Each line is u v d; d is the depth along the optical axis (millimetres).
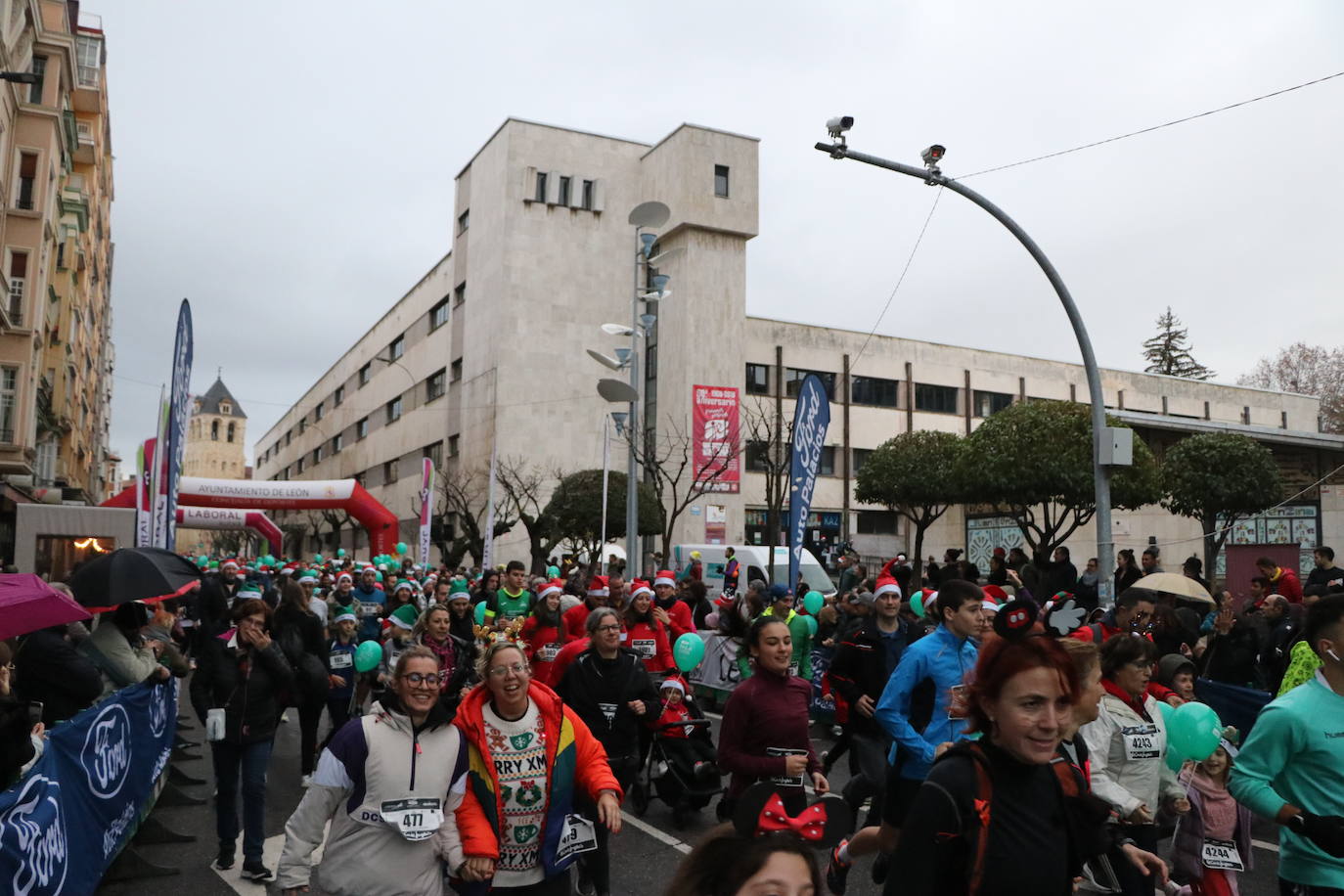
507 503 45062
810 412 11578
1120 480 26672
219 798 7230
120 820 6949
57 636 6723
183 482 37062
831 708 12734
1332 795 3797
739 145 47344
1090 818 2752
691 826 8656
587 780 4664
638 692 6906
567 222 48094
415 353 60500
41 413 36656
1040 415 28125
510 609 13883
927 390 53156
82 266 48781
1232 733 5547
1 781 4910
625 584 11680
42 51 32688
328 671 9758
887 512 50562
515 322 46594
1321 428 64562
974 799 2621
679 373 45469
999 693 2701
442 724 4352
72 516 25391
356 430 75188
